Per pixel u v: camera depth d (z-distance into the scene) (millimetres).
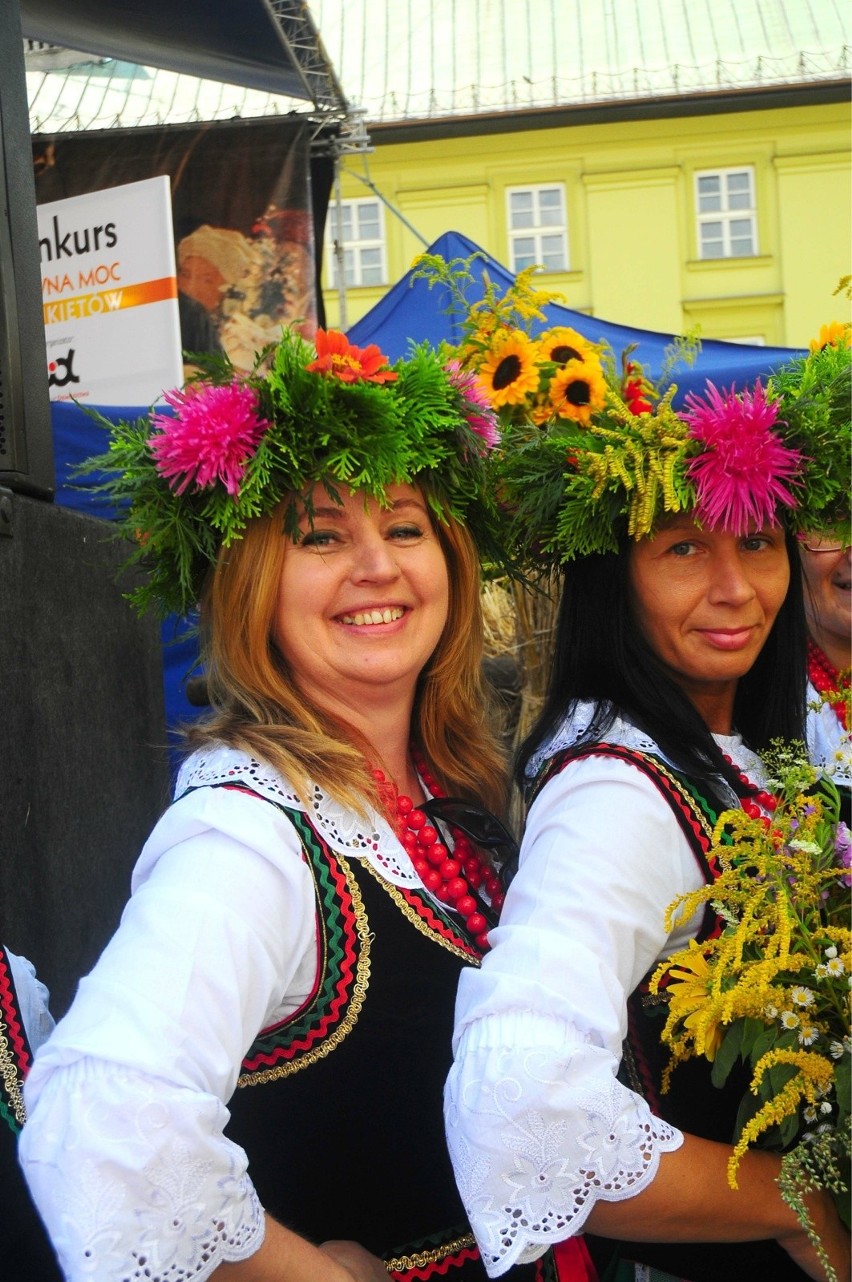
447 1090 1205
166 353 4520
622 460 1410
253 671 1427
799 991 1182
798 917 1234
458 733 1627
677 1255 1385
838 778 1479
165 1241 1050
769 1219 1236
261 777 1309
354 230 15516
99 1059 1088
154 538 1451
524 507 1550
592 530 1444
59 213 4609
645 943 1267
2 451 1835
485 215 15336
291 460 1372
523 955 1213
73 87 6684
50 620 1849
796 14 14656
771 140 15078
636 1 15031
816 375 1501
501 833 1534
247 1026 1167
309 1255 1178
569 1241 1331
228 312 6129
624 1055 1366
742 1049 1204
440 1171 1332
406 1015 1313
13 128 1934
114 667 2092
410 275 5188
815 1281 1285
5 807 1646
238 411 1381
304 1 5312
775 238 15289
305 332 6102
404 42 15016
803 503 1466
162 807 2279
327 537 1440
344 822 1346
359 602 1434
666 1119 1347
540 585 1821
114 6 5078
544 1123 1136
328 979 1287
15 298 1879
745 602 1434
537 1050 1152
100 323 4586
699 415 1420
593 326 5570
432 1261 1321
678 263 15289
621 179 15273
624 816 1295
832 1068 1165
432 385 1497
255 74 5887
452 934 1366
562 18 15055
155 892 1191
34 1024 1350
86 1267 1027
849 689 1480
